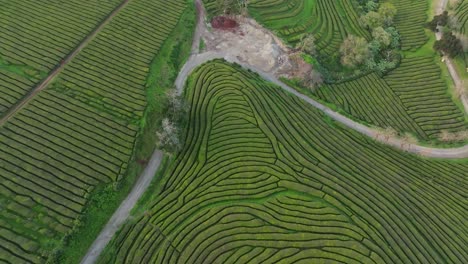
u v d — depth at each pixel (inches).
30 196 2395.4
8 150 2578.7
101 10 3563.0
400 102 3400.6
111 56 3208.7
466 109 3363.7
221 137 2797.7
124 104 2918.3
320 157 2741.1
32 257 2167.8
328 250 2294.5
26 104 2832.2
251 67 3383.4
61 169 2527.1
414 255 2338.8
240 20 3713.1
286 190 2566.4
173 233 2347.4
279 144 2775.6
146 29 3469.5
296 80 3339.1
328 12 4010.8
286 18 3873.0
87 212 2380.7
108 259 2257.6
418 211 2554.1
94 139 2694.4
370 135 3100.4
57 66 3102.9
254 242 2317.9
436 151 3073.3
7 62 3070.9
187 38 3513.8
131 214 2442.2
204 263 2236.7
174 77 3211.1
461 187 2797.7
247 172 2623.0
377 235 2370.8
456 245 2431.1
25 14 3427.7
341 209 2480.3
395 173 2770.7
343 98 3358.8
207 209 2458.2
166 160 2704.2
